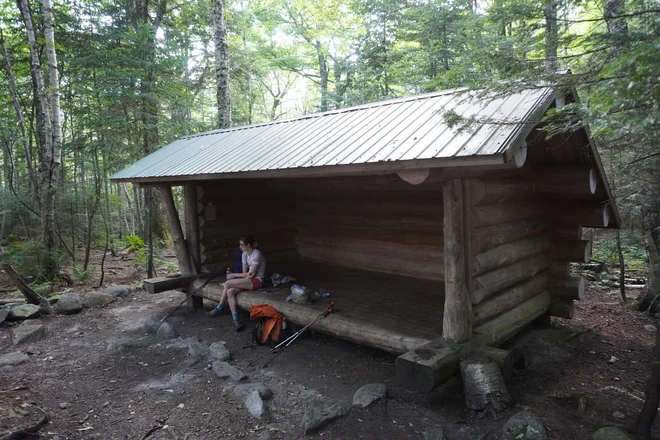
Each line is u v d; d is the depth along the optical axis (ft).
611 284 26.94
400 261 23.31
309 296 18.60
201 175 18.57
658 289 21.48
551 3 9.80
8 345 19.16
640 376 14.89
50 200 32.07
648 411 10.51
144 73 36.55
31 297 24.32
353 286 21.20
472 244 13.87
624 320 20.97
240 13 58.85
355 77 50.03
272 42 74.54
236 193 25.99
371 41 46.16
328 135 16.67
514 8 9.96
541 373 14.82
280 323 18.03
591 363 15.96
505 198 15.44
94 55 36.50
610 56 8.58
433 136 12.44
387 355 16.39
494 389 12.09
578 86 9.48
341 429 11.69
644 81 6.52
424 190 21.66
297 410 12.83
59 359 17.42
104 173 45.88
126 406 13.29
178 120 40.81
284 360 16.47
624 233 23.70
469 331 13.62
